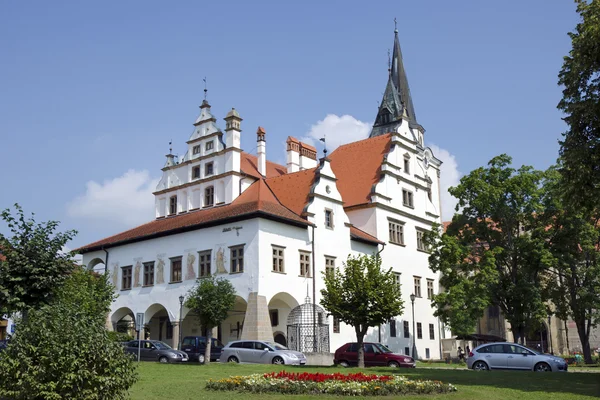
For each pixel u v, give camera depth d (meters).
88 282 37.03
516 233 48.12
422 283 57.72
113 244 52.66
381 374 27.58
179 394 19.75
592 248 46.78
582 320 49.44
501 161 47.59
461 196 48.53
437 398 19.33
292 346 43.84
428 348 56.88
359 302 35.22
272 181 53.34
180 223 48.88
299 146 63.81
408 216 57.31
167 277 47.91
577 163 26.16
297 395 19.70
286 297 44.66
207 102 55.50
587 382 24.09
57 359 14.55
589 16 27.00
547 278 51.16
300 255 45.47
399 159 57.59
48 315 15.70
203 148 54.50
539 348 73.44
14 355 14.88
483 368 32.16
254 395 19.69
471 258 47.47
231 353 36.53
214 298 36.44
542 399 19.95
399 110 83.31
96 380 14.81
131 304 50.12
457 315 44.28
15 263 26.23
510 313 46.12
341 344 47.16
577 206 27.89
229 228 44.25
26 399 14.44
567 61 27.94
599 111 25.80
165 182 56.88
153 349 38.06
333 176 50.44
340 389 19.94
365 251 51.84
